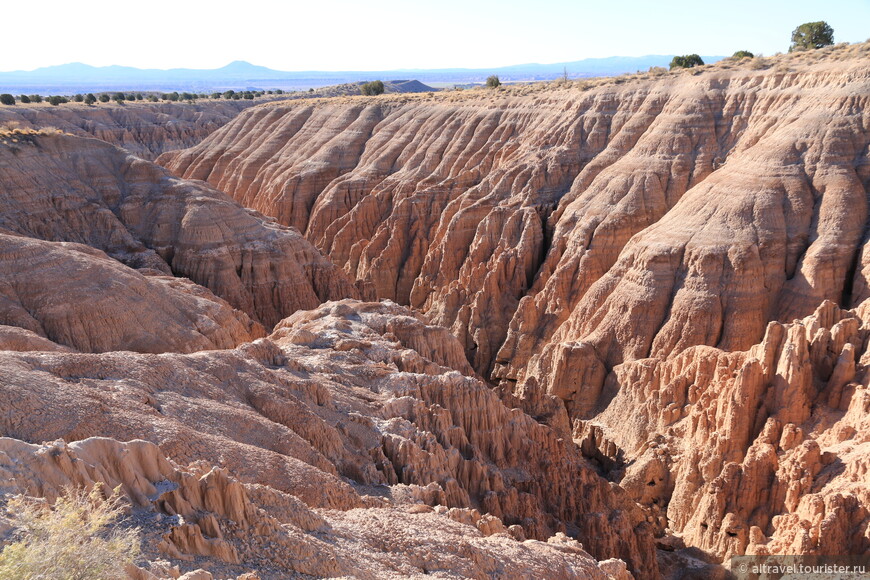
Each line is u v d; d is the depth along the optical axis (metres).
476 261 84.62
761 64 84.88
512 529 33.91
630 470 50.25
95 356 31.62
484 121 106.38
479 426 44.38
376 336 52.28
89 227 73.19
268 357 41.47
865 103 69.44
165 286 56.88
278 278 76.81
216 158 141.38
